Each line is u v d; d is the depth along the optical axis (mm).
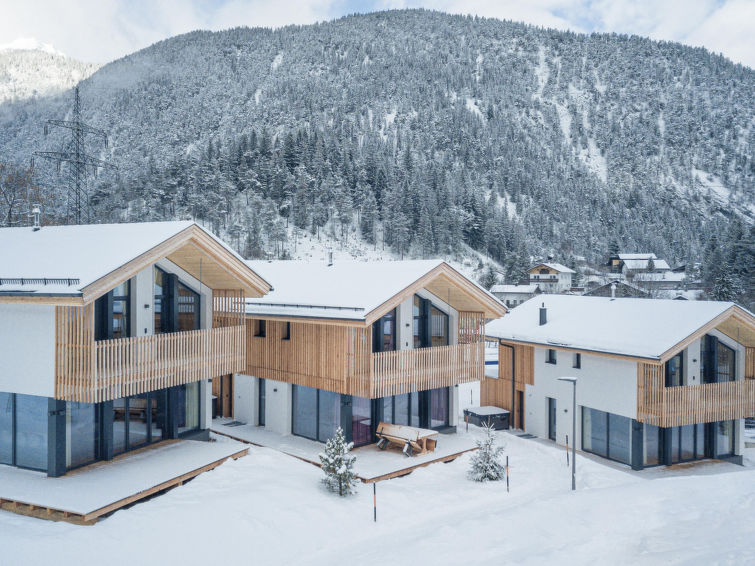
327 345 17812
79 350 12367
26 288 12344
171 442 16125
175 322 15781
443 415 20812
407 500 13867
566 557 10094
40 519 11242
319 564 10430
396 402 19297
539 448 19312
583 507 13016
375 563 10148
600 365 20047
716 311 18500
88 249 13797
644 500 13367
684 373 19406
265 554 10672
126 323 14469
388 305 16391
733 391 19688
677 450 19859
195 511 11734
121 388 13000
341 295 17797
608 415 19984
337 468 13641
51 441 12969
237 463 14922
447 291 19641
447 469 16672
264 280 16078
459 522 12203
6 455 13891
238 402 21406
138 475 13117
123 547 10172
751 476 15195
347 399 17266
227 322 17062
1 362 13641
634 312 21188
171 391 16328
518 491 15172
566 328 21969
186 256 15289
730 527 11070
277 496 12914
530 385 23453
